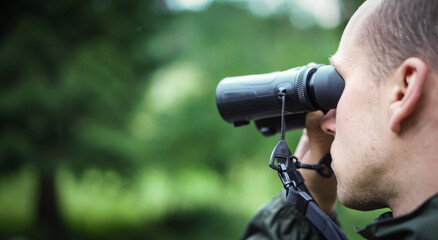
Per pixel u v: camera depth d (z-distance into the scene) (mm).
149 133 12633
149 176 14984
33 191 12258
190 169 13258
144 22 11820
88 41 10875
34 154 10000
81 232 13016
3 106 9586
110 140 10812
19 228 12641
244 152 11281
